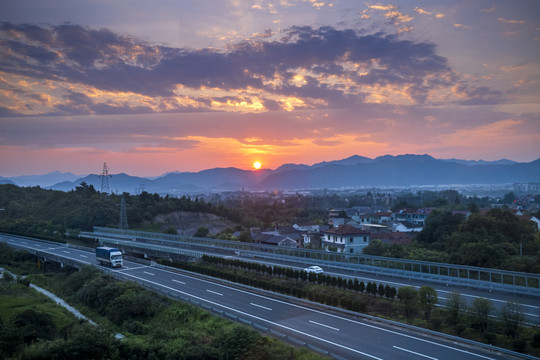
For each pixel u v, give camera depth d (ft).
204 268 159.22
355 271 146.51
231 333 89.04
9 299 142.41
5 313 123.34
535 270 116.57
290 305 113.60
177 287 140.26
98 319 127.03
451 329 87.81
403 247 177.99
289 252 177.78
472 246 138.92
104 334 90.89
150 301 125.70
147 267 183.11
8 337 87.20
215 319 103.50
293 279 138.21
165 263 180.75
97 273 162.20
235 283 140.77
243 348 83.71
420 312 97.09
